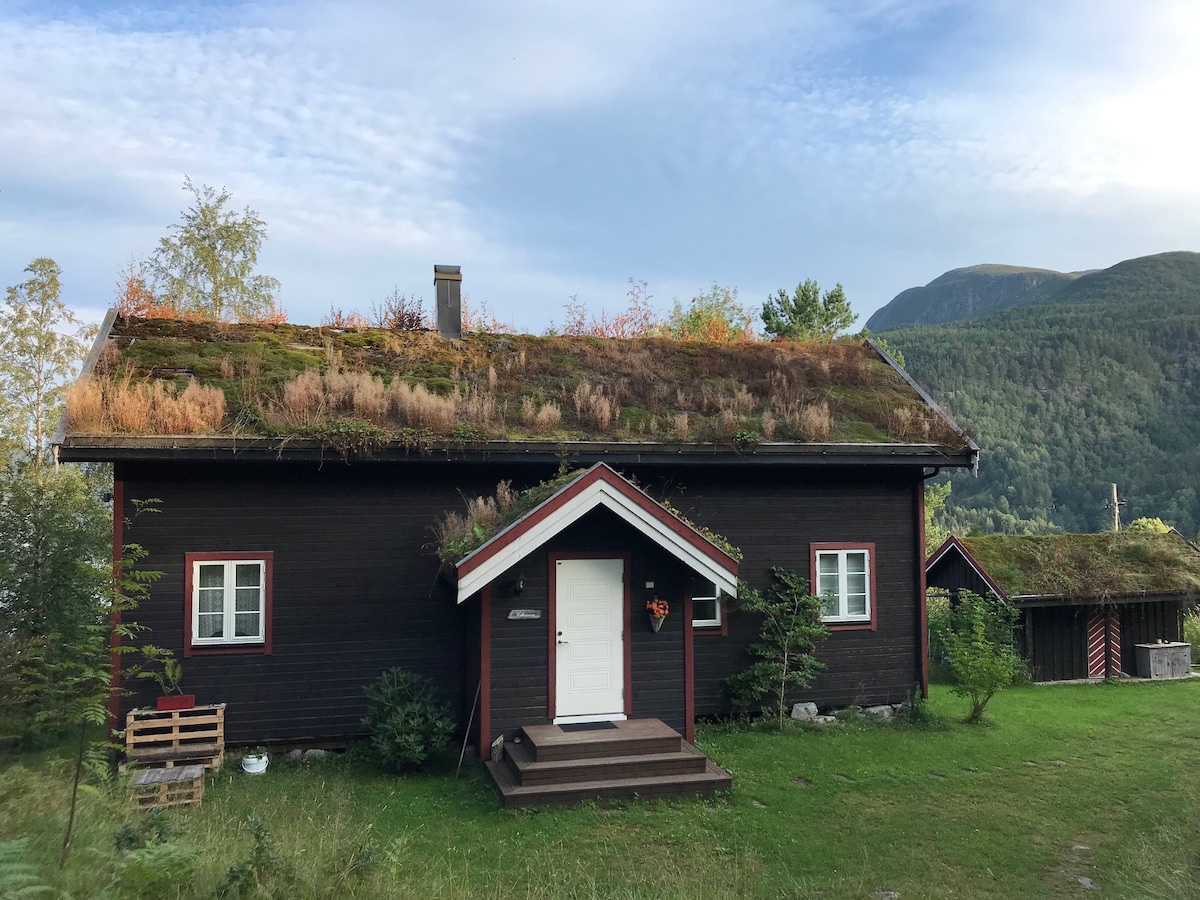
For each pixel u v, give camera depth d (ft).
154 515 39.47
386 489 42.55
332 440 39.78
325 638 41.19
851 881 27.12
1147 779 37.60
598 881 26.45
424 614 42.45
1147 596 64.85
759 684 44.96
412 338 55.36
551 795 32.73
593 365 55.26
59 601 48.96
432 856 27.99
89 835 23.29
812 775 37.32
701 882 26.53
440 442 41.47
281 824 29.55
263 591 40.52
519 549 35.63
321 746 40.75
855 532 48.73
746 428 46.50
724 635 46.37
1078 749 42.27
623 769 34.30
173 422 38.70
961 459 48.91
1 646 33.19
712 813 32.55
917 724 46.16
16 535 49.90
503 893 24.99
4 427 88.38
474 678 39.09
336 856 23.95
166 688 38.81
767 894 26.11
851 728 44.98
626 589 39.17
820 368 58.03
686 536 37.81
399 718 36.81
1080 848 30.14
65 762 32.50
